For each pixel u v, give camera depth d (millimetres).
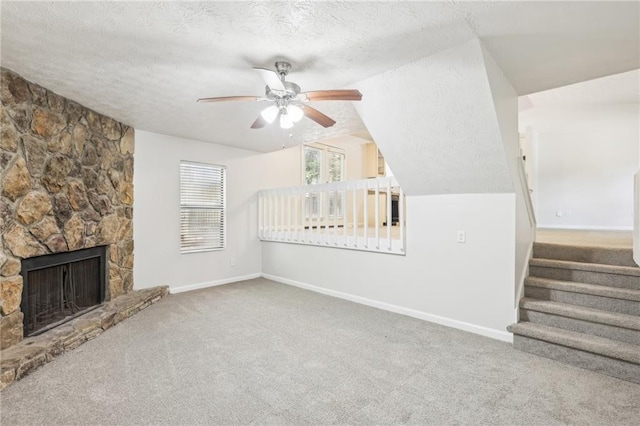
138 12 1942
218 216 5543
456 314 3514
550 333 2762
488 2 1897
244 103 3525
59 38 2223
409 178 3686
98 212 3783
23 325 2850
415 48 2439
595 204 7113
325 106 3688
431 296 3719
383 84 2963
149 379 2424
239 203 5816
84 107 3592
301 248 5344
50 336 2875
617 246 3480
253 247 6043
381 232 5859
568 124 6711
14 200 2746
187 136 4949
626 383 2350
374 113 3291
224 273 5594
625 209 6879
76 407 2076
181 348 2969
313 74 2891
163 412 2031
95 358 2760
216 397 2199
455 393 2238
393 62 2664
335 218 4781
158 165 4742
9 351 2582
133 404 2111
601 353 2475
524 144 7461
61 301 3344
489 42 2369
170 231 4883
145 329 3432
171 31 2156
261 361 2723
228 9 1922
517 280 3148
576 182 7258
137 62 2592
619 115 5969
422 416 1998
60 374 2488
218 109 3719
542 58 2615
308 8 1930
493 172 3090
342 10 1952
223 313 3973
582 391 2250
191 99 3416
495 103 2662
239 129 4578
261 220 6074
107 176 3947
